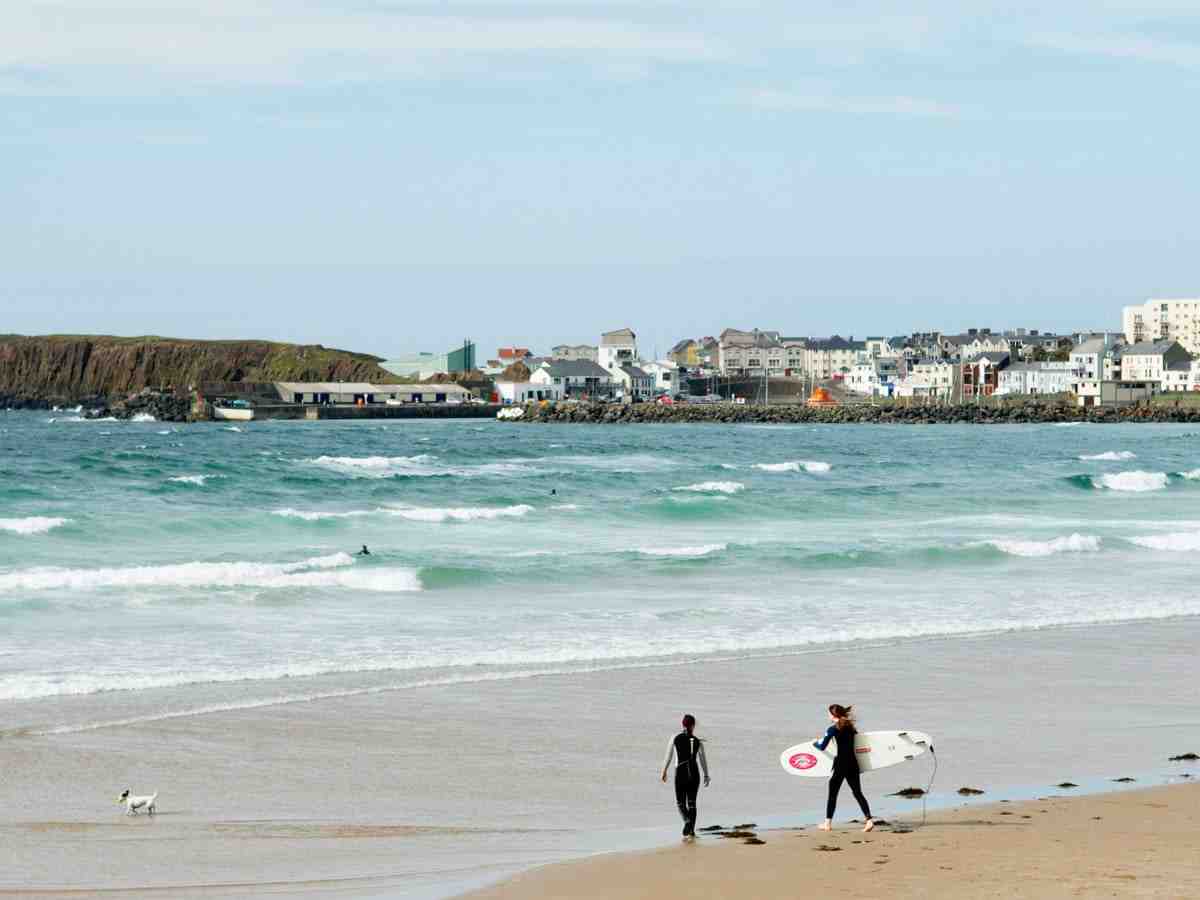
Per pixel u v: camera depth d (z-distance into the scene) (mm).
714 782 23109
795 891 16359
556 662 33625
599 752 25156
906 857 17875
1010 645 36688
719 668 33125
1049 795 21750
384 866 17969
